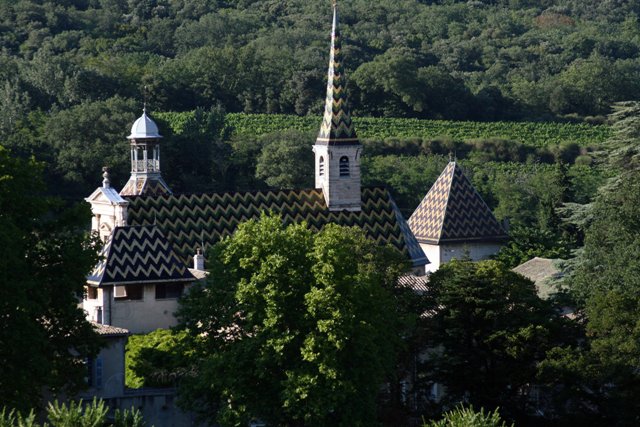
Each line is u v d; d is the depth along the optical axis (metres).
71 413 176.38
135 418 183.12
